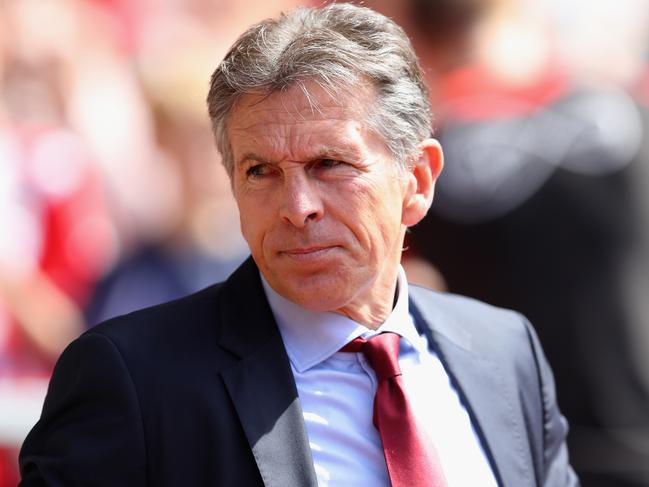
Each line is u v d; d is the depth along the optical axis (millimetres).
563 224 12148
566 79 12656
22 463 7664
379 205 7574
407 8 13352
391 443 7641
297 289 7547
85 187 16109
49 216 15383
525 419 8633
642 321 12188
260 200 7488
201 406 7484
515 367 8750
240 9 19938
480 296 12492
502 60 12898
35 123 16422
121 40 18453
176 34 18953
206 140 15969
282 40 7449
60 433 7496
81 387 7496
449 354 8484
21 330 14359
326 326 7957
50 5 17156
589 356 12102
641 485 11930
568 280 12133
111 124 17609
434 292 9102
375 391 7898
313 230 7402
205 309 8070
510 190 12297
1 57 16484
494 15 13141
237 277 8250
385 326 8172
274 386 7656
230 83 7438
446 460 7992
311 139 7305
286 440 7453
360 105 7461
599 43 19094
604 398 12078
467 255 12531
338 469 7613
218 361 7691
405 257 13219
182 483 7348
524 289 12227
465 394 8328
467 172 12484
